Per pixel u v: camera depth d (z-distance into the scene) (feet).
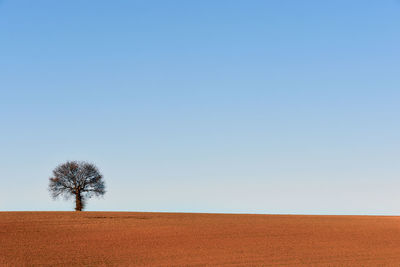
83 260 106.32
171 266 100.83
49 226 156.04
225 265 102.22
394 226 169.99
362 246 128.77
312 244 130.72
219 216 205.57
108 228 155.63
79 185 236.43
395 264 105.50
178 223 171.22
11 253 112.68
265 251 119.44
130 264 102.73
